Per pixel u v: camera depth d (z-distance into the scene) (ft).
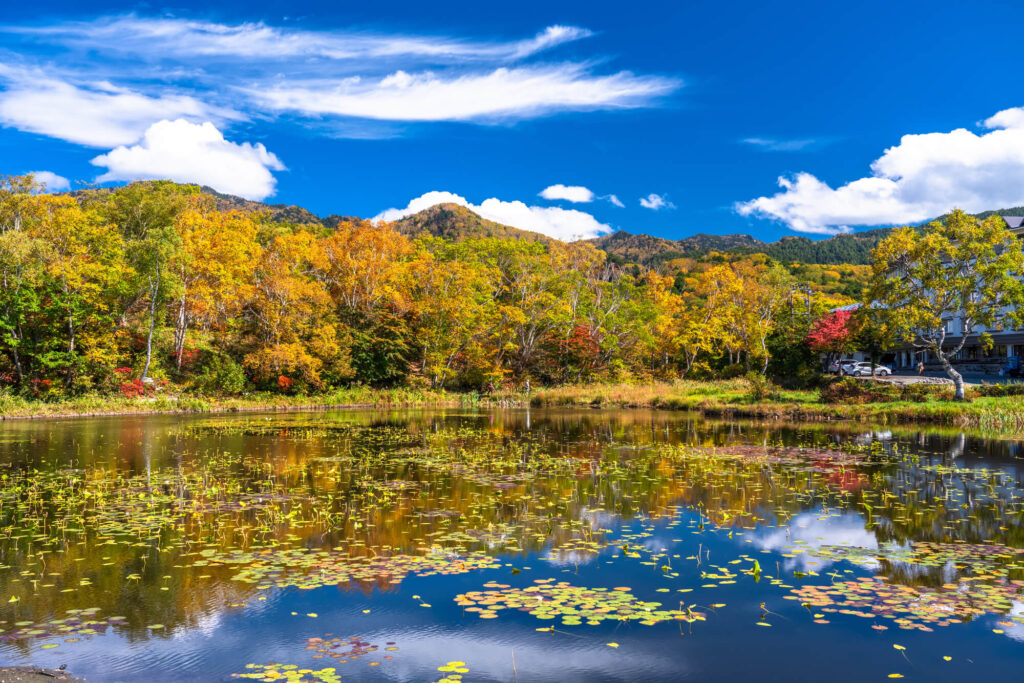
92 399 114.62
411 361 166.50
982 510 36.29
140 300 138.41
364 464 53.93
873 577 25.31
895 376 147.84
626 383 165.99
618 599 23.02
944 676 17.66
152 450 63.16
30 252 113.80
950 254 92.79
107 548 29.48
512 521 34.22
